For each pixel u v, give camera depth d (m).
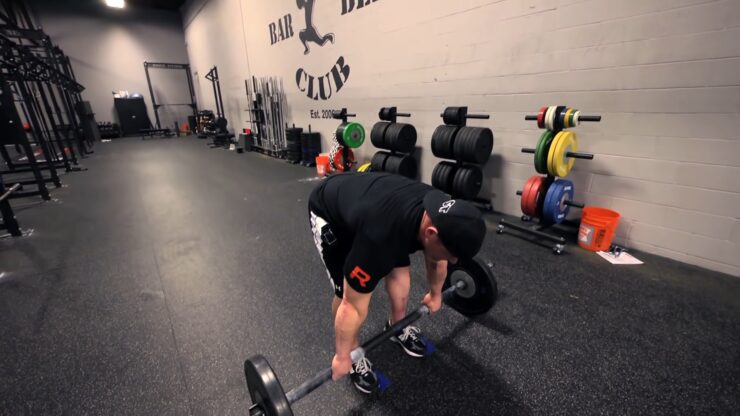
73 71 8.01
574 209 2.20
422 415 0.97
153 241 2.21
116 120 9.02
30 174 4.41
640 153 1.82
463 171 2.39
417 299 1.52
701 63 1.55
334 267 0.93
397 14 2.98
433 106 2.88
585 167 2.05
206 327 1.36
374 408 0.99
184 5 8.61
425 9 2.72
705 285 1.58
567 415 0.96
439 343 1.24
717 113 1.56
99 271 1.82
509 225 2.17
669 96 1.67
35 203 3.10
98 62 8.53
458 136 2.35
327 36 3.94
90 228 2.45
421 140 3.08
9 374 1.14
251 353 1.21
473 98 2.54
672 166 1.73
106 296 1.58
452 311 1.41
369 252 0.65
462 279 1.32
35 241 2.23
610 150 1.92
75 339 1.30
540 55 2.09
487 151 2.38
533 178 2.05
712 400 1.00
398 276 1.03
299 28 4.42
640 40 1.70
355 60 3.62
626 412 0.96
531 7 2.06
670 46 1.62
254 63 5.95
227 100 7.75
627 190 1.91
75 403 1.03
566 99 2.03
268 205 2.95
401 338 1.19
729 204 1.61
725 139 1.56
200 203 3.04
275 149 5.68
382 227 0.65
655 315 1.37
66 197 3.29
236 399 1.03
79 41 8.22
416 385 1.06
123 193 3.42
